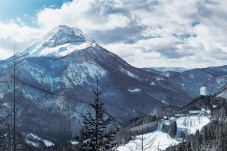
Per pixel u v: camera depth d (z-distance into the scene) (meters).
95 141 22.31
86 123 22.39
